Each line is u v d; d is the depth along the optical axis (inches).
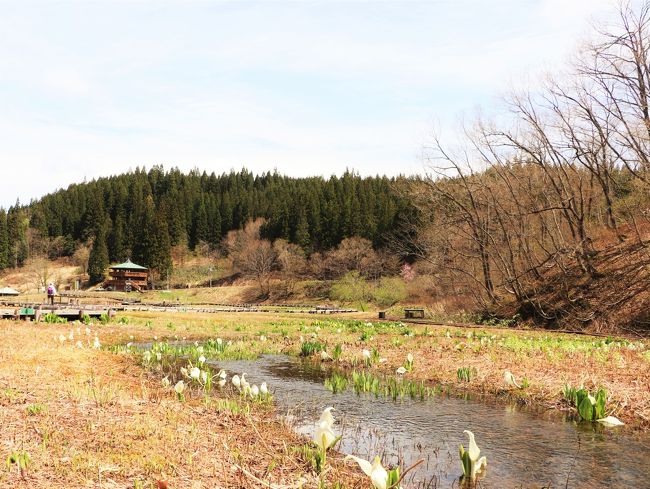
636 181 1231.5
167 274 4003.4
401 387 448.1
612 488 223.1
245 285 3609.7
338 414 361.4
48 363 481.4
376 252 3004.4
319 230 3710.6
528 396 414.9
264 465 233.8
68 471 202.1
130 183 5831.7
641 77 1049.5
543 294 1234.6
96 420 281.6
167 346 703.7
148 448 239.8
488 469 247.6
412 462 258.5
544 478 235.9
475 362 557.6
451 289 1734.7
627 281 1093.1
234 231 4527.6
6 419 269.4
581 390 353.7
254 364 612.4
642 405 360.5
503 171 1327.5
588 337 885.8
